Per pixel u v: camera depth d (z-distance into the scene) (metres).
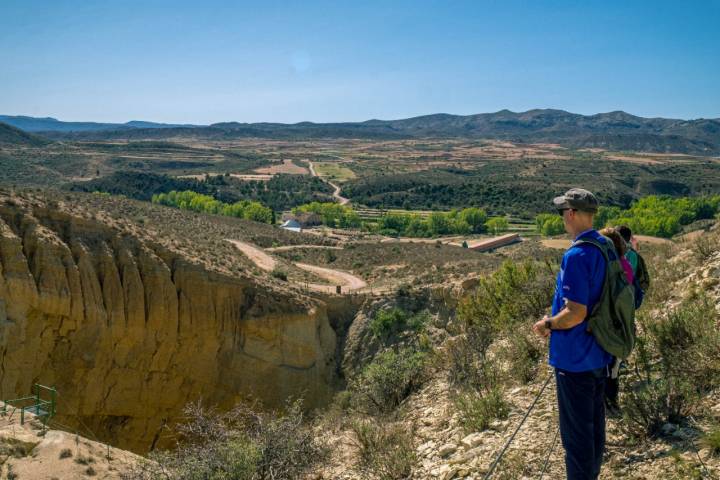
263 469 8.79
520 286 13.61
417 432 9.05
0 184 36.56
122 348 36.16
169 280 38.59
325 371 46.00
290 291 46.88
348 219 173.25
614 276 4.71
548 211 193.62
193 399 39.62
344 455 9.33
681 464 5.44
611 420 6.75
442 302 48.94
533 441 6.87
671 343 7.78
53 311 33.03
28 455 14.46
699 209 151.38
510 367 9.79
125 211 70.31
